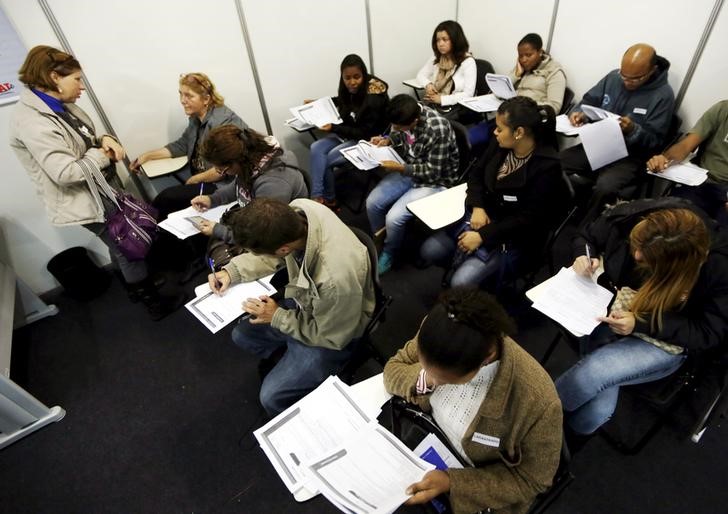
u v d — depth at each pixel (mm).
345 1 2896
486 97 2936
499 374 803
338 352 1387
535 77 2840
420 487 843
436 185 2301
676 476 1432
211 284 1463
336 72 3145
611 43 2482
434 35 3055
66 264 2410
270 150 1702
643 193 2498
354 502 809
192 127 2455
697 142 2037
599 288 1310
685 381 1271
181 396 1891
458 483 858
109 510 1511
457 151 2205
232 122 2299
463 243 1804
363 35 3111
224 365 2018
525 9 2887
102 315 2371
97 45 2242
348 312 1218
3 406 1658
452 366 701
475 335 689
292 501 1488
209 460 1632
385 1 3053
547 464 838
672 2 2131
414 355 1073
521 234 1761
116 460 1663
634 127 2248
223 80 2729
